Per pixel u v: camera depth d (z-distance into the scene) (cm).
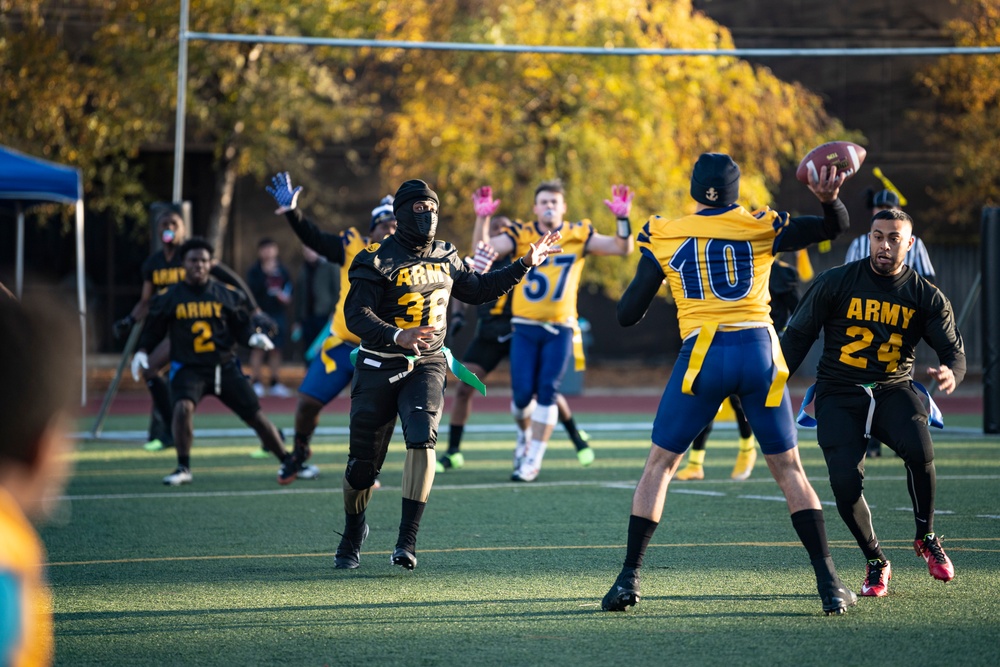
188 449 3638
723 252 1852
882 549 2433
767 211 1881
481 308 3978
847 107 9438
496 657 1608
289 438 5062
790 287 3494
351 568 2273
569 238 3622
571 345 3691
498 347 3988
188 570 2266
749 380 1833
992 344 5022
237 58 7612
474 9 8131
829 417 2031
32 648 539
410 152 8019
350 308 2164
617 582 1895
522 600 1975
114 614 1888
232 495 3369
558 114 7950
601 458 4347
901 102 9394
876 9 9406
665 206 7738
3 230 9475
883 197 3675
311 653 1638
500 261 3669
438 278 2230
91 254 9606
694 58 7694
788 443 1861
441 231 8806
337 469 4022
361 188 9662
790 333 2081
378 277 2177
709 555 2372
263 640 1714
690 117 7844
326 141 9619
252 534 2702
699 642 1678
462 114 7788
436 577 2183
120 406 6719
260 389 7231
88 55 8238
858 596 1975
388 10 7862
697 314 1861
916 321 2042
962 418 6038
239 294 3581
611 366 9781
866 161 9362
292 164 9156
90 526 2819
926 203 9425
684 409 1858
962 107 9306
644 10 7806
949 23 9012
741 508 3044
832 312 2064
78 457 4366
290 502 3228
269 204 9575
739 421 3628
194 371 3559
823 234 1853
